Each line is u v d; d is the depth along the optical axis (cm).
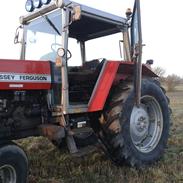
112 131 488
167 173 478
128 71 539
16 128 439
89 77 524
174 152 588
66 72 452
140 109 535
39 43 501
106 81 487
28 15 516
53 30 479
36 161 526
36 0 489
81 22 523
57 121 459
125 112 495
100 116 515
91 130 486
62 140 502
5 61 413
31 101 453
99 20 512
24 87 428
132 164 499
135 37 515
